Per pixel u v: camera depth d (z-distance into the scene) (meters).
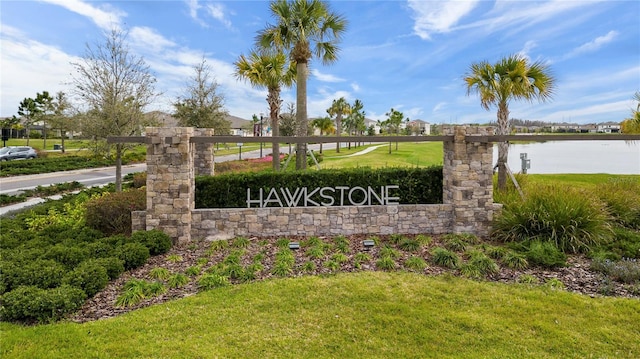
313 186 8.64
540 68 9.55
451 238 7.29
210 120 18.25
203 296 4.79
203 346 3.66
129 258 5.86
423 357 3.52
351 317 4.26
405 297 4.75
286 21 11.84
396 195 8.81
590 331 3.93
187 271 5.68
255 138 7.78
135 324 4.06
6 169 22.61
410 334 3.91
